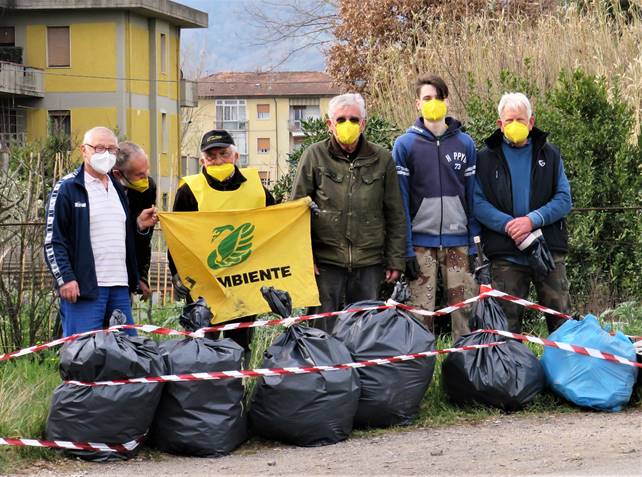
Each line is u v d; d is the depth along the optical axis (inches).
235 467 263.6
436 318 411.8
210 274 331.3
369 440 289.9
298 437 284.7
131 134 1834.4
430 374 308.0
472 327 325.4
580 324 322.7
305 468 258.5
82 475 256.7
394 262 334.3
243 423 287.1
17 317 394.9
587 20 670.5
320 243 333.7
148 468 264.4
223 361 282.5
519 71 642.8
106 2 1809.8
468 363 315.3
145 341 282.5
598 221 453.7
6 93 1774.1
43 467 263.9
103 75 1827.0
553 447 267.4
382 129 458.3
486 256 346.0
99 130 310.2
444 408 318.7
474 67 654.5
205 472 258.2
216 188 332.2
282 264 333.1
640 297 449.4
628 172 465.4
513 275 343.3
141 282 339.3
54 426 272.4
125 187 332.5
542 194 340.8
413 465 256.1
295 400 282.2
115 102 1827.0
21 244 395.5
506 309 342.3
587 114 472.4
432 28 755.4
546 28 675.4
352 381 289.3
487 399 314.2
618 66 622.8
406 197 341.7
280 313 297.0
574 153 462.6
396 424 303.1
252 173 337.7
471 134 462.9
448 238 344.5
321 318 335.6
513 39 681.0
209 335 335.3
